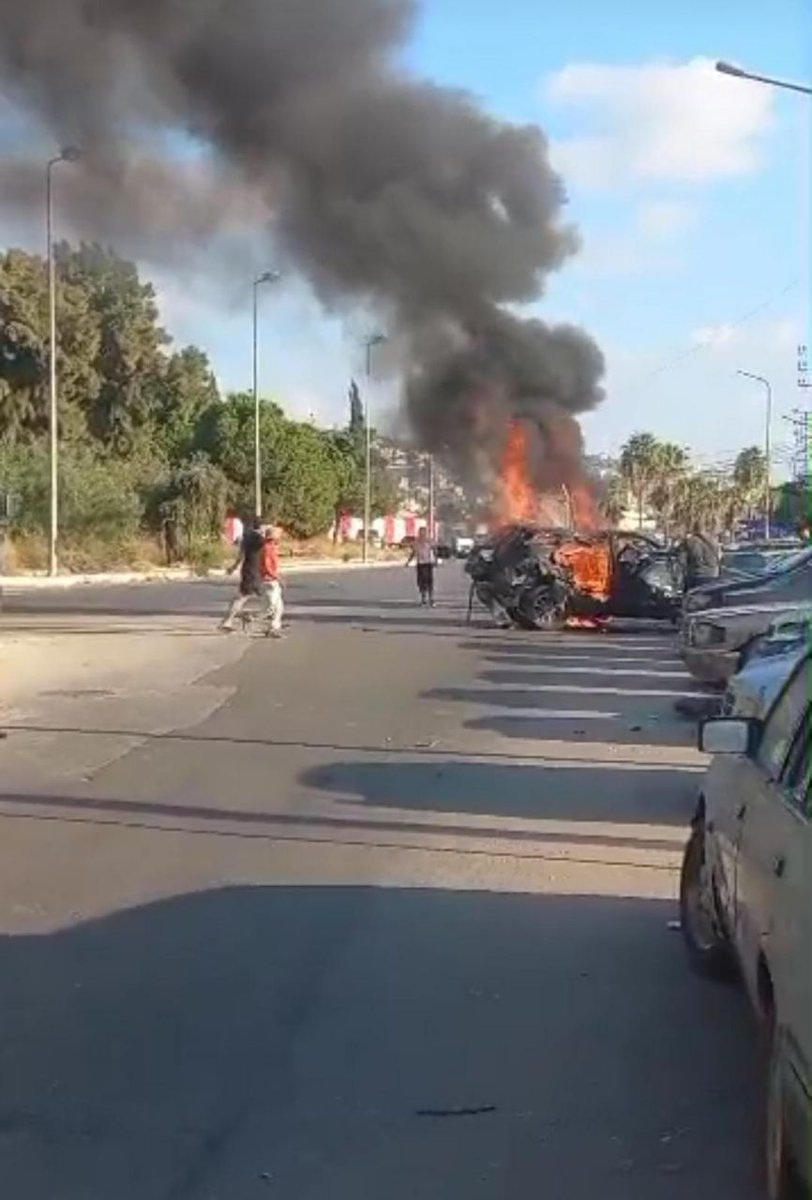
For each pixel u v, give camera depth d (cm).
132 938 667
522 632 2483
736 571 2388
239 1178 427
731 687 968
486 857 826
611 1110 477
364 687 1672
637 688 1675
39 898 737
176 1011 569
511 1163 438
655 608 2495
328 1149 447
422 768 1125
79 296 6506
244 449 6512
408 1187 421
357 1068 511
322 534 7188
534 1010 571
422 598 3183
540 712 1463
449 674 1817
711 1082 500
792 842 424
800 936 380
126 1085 495
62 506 4788
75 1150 445
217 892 750
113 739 1267
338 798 1001
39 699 1542
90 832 893
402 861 817
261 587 2350
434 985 601
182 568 5047
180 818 934
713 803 593
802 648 923
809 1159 357
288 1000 582
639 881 773
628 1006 575
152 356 6956
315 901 733
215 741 1258
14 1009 571
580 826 908
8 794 1013
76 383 6594
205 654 2041
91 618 2662
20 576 4238
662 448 8794
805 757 466
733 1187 422
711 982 604
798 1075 365
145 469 5938
